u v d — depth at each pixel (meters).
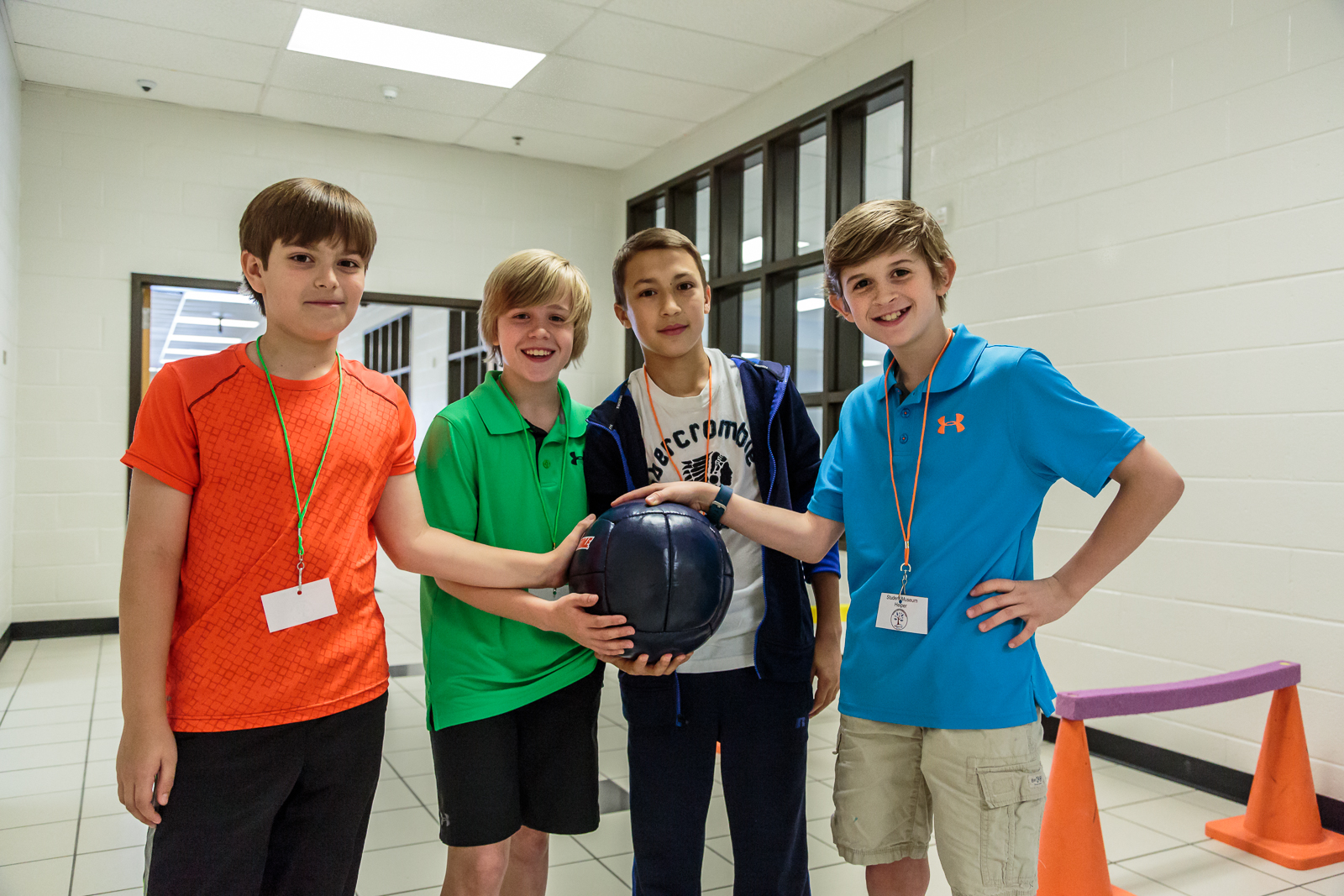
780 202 5.82
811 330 6.97
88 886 2.44
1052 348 3.81
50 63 5.41
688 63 5.37
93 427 5.90
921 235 1.57
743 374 1.84
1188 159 3.29
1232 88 3.15
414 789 3.18
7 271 5.15
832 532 1.76
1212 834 2.81
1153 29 3.41
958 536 1.57
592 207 7.57
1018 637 1.54
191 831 1.26
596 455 1.80
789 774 1.71
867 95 4.96
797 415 1.87
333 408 1.39
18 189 5.57
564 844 2.73
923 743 1.60
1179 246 3.32
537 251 1.78
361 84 5.75
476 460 1.73
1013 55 4.02
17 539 5.71
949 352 1.63
